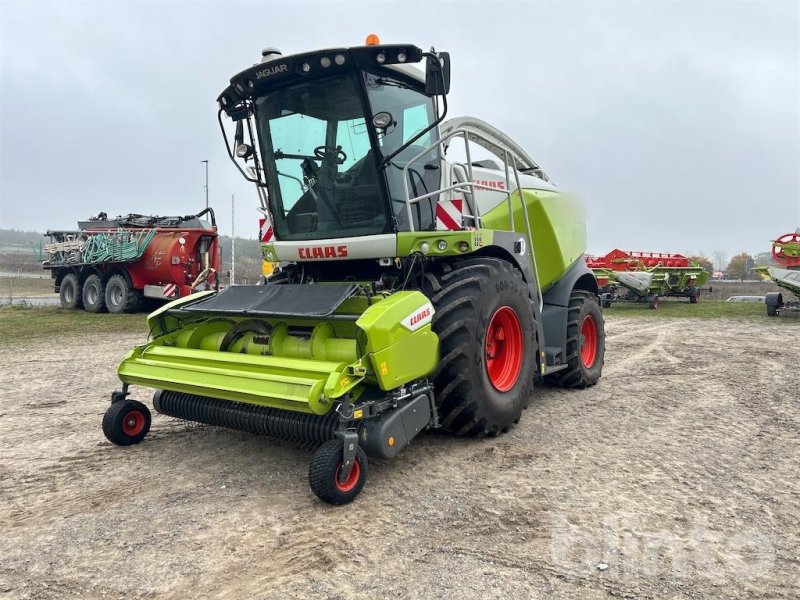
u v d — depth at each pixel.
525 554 2.91
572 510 3.42
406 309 3.78
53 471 4.13
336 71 4.46
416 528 3.21
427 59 4.11
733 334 12.43
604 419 5.44
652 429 5.11
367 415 3.55
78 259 17.36
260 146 5.14
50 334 12.27
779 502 3.54
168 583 2.69
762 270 17.48
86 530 3.23
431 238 4.52
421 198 4.60
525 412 5.70
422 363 3.91
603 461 4.27
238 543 3.06
